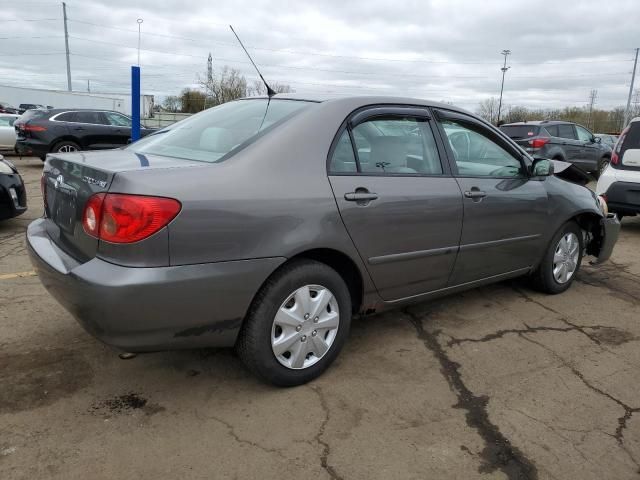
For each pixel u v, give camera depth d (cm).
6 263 499
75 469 225
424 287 349
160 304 235
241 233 252
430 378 311
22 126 1325
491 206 370
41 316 375
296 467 231
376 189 304
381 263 312
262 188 261
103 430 252
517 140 1305
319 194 279
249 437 250
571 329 389
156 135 352
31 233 305
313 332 292
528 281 469
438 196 334
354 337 364
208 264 245
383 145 321
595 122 5900
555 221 430
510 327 389
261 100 342
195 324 248
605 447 251
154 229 231
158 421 261
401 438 253
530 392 299
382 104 328
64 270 247
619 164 720
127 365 313
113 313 230
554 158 1280
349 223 290
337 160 295
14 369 304
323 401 283
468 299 445
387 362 329
